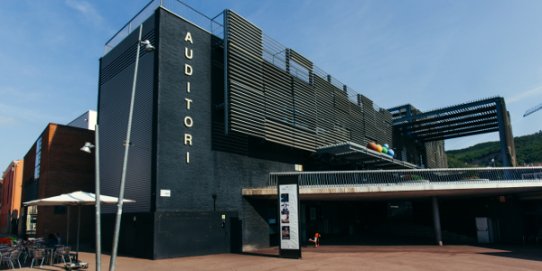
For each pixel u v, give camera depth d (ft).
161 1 64.13
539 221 85.87
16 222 132.46
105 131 74.28
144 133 62.28
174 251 56.59
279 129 77.25
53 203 46.47
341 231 101.81
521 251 66.74
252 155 75.97
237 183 71.15
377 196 80.02
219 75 71.97
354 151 86.53
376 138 118.11
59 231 85.92
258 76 74.23
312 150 86.84
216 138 68.74
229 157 70.59
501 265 48.52
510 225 86.63
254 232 72.28
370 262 51.31
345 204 105.70
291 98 82.79
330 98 97.50
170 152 60.44
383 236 101.86
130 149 64.95
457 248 72.02
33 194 104.63
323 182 76.54
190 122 64.54
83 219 89.76
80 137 93.66
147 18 66.33
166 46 63.16
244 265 48.60
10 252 45.21
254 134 70.23
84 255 58.49
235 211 68.85
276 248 74.18
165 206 58.03
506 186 71.56
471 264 49.34
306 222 88.79
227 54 68.49
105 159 72.49
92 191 92.17
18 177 137.08
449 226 100.83
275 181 79.51
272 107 76.43
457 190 73.41
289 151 85.81
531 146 288.71
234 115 66.33
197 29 69.31
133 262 51.13
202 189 64.34
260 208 75.10
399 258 55.93
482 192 79.36
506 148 105.29
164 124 60.39
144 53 65.51
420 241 87.51
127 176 64.39
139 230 57.47
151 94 62.13
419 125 133.69
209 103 68.80
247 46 73.15
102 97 77.56
